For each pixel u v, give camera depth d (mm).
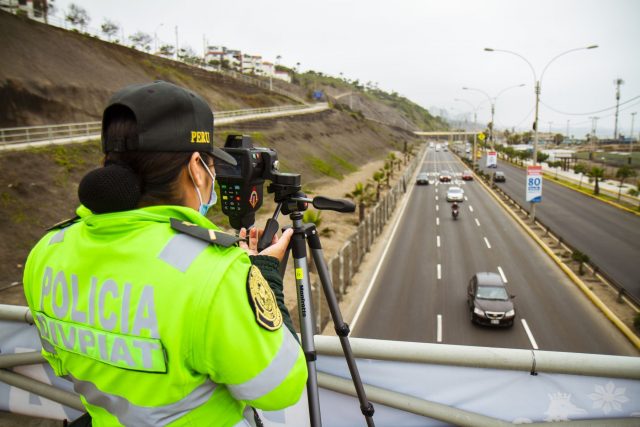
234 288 1140
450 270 26594
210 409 1199
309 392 1731
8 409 2771
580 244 32281
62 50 53969
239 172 1732
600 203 51156
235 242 1204
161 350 1107
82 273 1215
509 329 18656
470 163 104938
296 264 1845
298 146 70000
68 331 1228
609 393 1888
